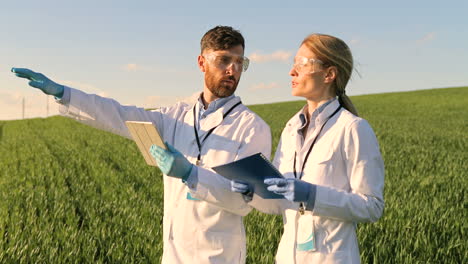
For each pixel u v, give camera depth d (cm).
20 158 1656
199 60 358
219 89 344
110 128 360
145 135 294
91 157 1598
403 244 583
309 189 251
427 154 1530
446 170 1195
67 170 1315
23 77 331
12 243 568
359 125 266
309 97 287
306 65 279
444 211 753
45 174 1206
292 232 278
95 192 957
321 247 262
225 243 333
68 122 4531
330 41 279
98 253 585
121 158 1567
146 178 1123
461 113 4509
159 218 700
